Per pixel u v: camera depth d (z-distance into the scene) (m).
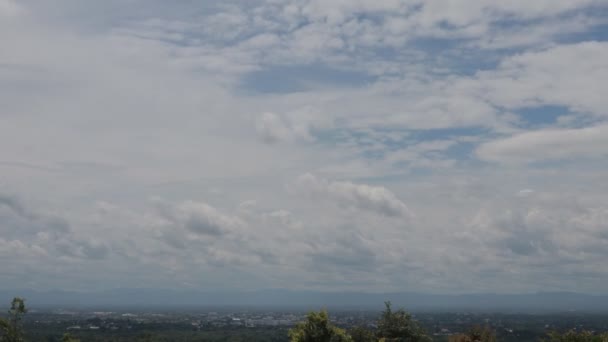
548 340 41.19
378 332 39.22
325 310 32.72
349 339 32.38
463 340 42.78
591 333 38.91
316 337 31.80
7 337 32.75
